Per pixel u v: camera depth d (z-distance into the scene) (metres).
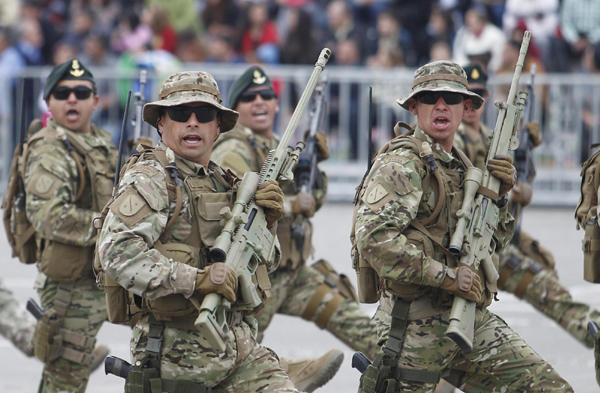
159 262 16.67
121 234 16.64
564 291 27.89
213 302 16.61
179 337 17.25
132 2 62.56
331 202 53.12
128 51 57.25
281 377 17.92
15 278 39.19
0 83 52.84
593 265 23.62
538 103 50.66
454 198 19.22
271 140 26.89
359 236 18.61
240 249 17.47
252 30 58.81
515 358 19.28
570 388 19.09
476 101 20.31
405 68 55.03
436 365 19.14
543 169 51.19
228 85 52.22
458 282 18.38
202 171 17.92
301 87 51.72
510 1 58.28
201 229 17.44
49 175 23.77
